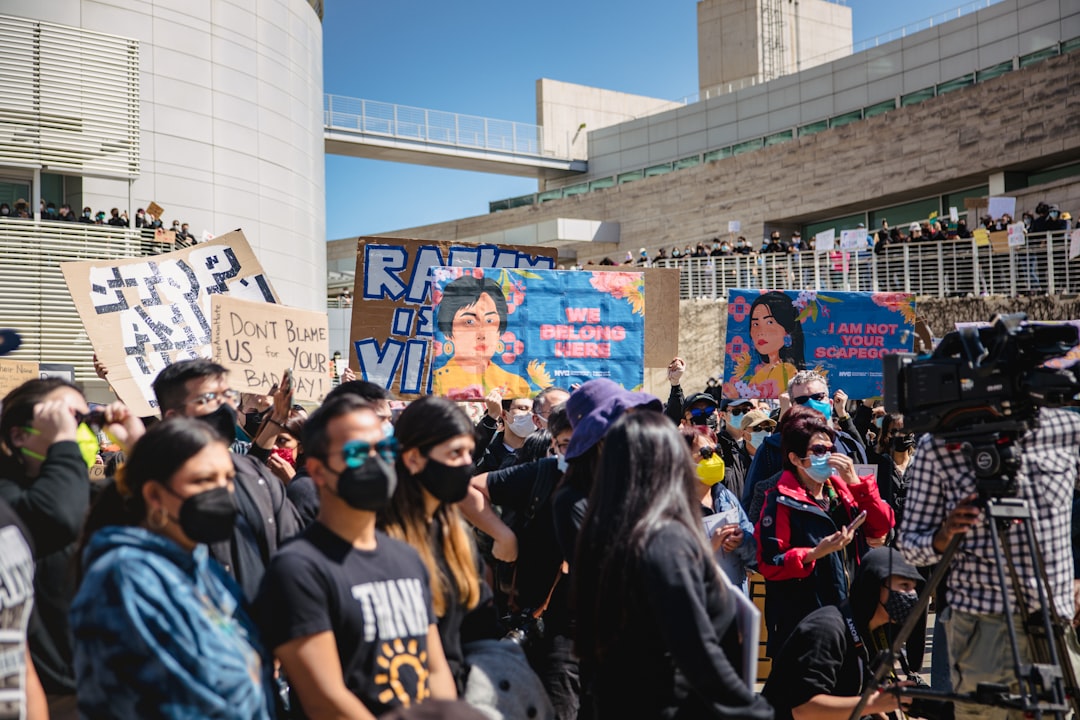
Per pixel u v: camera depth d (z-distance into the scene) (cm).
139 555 240
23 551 246
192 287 589
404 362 691
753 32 4606
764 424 682
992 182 2984
